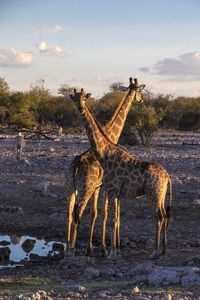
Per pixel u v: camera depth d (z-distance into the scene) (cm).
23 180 2622
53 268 1379
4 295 1013
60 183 2567
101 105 7338
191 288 1055
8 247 1609
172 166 3238
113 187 1444
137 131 4728
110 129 1584
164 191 1427
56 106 7556
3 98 7400
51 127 7175
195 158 3622
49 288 1099
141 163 1432
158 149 4331
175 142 5050
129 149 4300
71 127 7281
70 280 1234
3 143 4709
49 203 2141
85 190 1451
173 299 953
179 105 7319
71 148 4316
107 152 1451
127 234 1694
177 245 1545
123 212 1975
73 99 1455
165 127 7262
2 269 1377
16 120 7000
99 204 2112
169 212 1435
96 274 1262
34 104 7506
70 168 1468
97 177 1470
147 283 1121
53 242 1670
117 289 1074
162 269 1148
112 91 7844
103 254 1503
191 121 7331
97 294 1015
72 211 1481
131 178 1425
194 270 1152
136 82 1642
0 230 1788
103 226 1520
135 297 962
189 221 1848
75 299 981
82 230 1777
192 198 2245
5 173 2855
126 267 1341
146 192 1416
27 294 997
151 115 4606
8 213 1988
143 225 1808
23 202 2148
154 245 1447
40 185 2364
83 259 1404
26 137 5469
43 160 3422
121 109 1616
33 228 1814
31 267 1397
